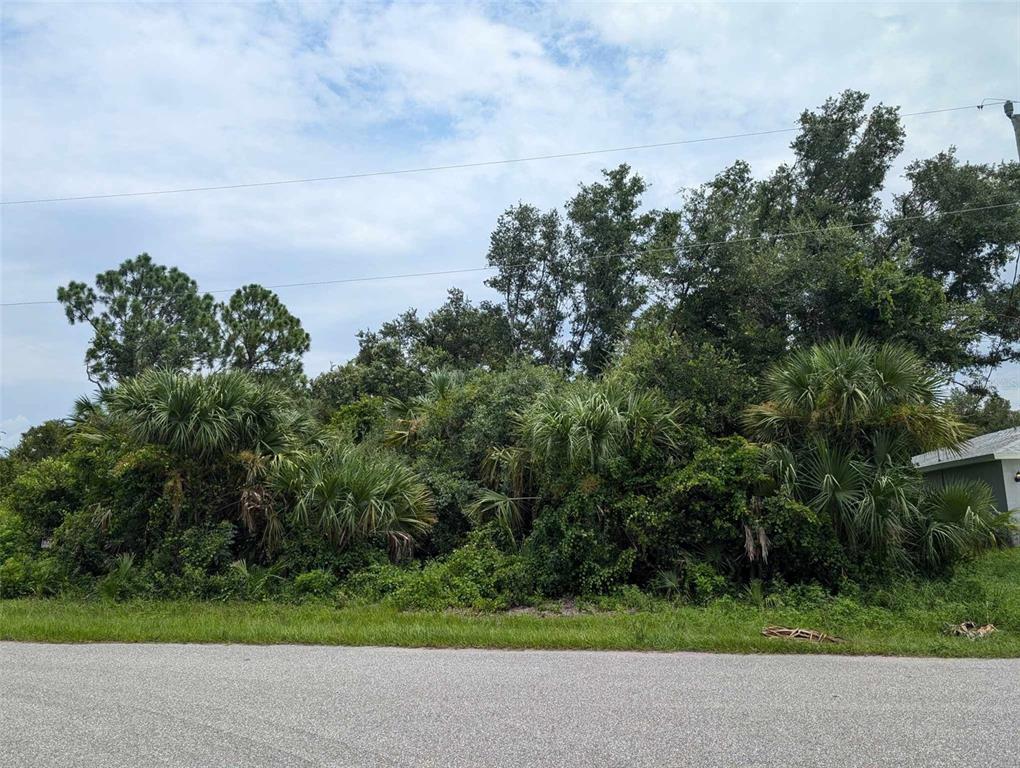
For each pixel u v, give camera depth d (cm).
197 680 684
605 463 1282
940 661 768
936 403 1266
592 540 1248
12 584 1327
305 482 1370
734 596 1163
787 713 564
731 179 2692
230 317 3431
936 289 1750
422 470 1627
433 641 863
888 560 1187
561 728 528
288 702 602
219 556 1324
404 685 659
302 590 1266
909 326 1741
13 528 1482
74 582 1343
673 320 1870
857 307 1748
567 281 3092
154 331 3183
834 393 1233
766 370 1608
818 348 1314
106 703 605
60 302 3212
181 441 1341
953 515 1227
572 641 847
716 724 535
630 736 510
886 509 1177
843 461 1216
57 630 930
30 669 741
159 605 1186
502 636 870
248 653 818
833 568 1170
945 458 2216
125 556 1342
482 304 3459
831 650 812
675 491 1226
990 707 581
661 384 1509
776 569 1209
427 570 1303
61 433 2309
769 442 1303
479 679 680
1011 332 2703
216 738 512
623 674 700
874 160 2842
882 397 1216
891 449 1253
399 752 481
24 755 482
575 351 3181
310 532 1353
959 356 1938
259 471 1373
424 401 1866
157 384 1374
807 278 1766
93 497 1413
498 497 1441
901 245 1983
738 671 713
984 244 2530
